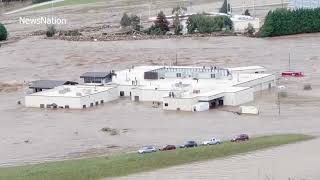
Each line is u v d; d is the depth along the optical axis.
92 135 182.50
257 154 150.38
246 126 183.75
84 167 143.50
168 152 151.62
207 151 151.62
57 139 179.88
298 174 135.50
